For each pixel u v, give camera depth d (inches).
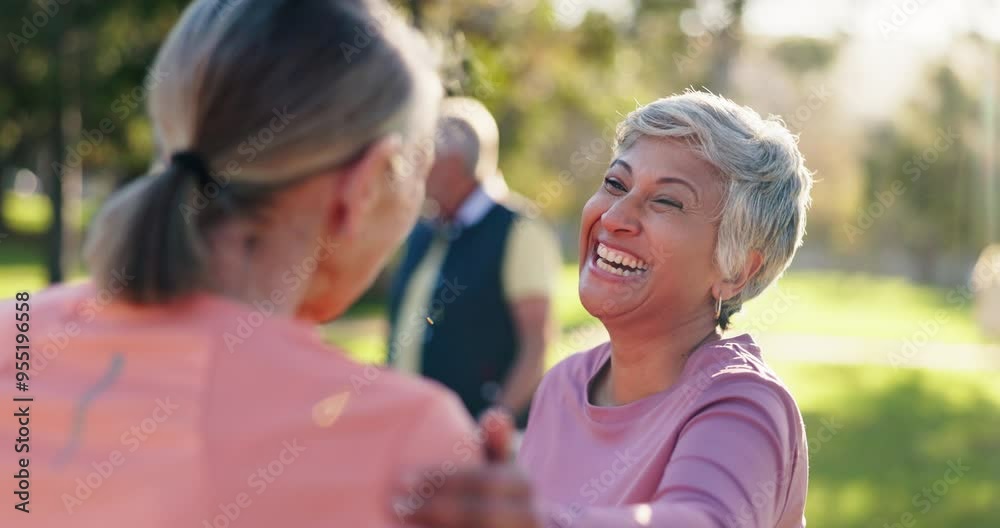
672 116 74.4
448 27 292.8
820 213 991.0
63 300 49.0
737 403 67.4
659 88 485.1
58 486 43.0
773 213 74.5
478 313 150.6
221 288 45.6
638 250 74.5
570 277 988.6
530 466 83.6
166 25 428.5
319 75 45.3
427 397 43.3
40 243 1142.3
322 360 44.5
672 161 74.0
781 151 75.7
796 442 70.3
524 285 150.3
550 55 433.4
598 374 83.4
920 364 553.3
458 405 44.4
